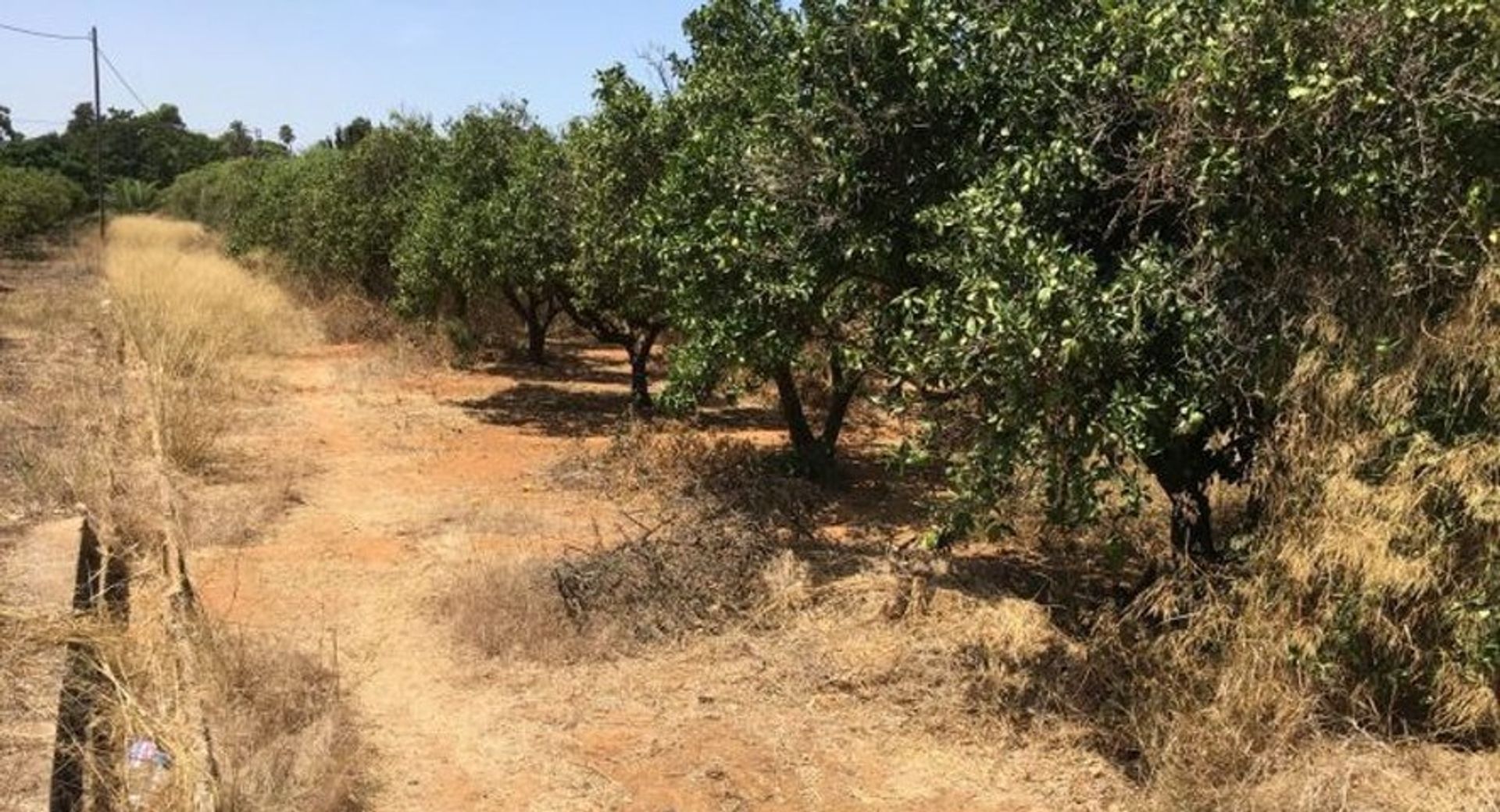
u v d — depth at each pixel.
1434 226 4.40
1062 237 5.11
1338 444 4.53
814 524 8.03
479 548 7.61
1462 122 4.23
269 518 8.20
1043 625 5.63
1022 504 6.14
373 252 18.11
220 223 36.44
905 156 5.95
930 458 5.44
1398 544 4.35
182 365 12.90
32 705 4.73
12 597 5.82
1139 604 5.44
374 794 4.64
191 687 5.12
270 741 4.73
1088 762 4.87
